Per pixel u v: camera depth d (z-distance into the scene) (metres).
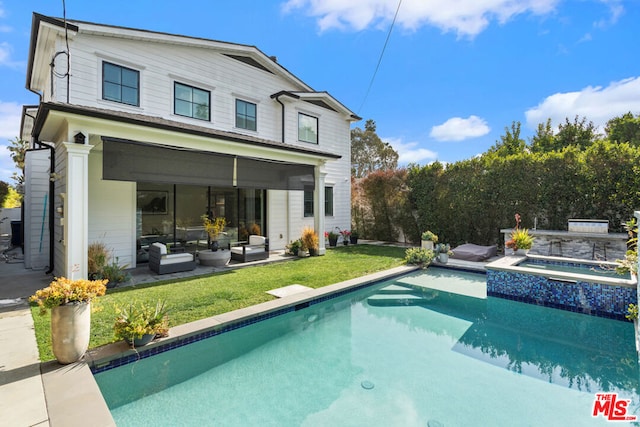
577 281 6.09
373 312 6.36
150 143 7.04
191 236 10.52
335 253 11.91
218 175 8.36
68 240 5.96
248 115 12.12
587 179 9.79
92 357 3.67
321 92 13.99
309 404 3.43
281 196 12.93
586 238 9.36
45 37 8.06
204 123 10.73
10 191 22.55
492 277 7.23
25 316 5.05
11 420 2.57
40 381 3.16
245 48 11.53
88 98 8.28
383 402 3.46
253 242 10.69
